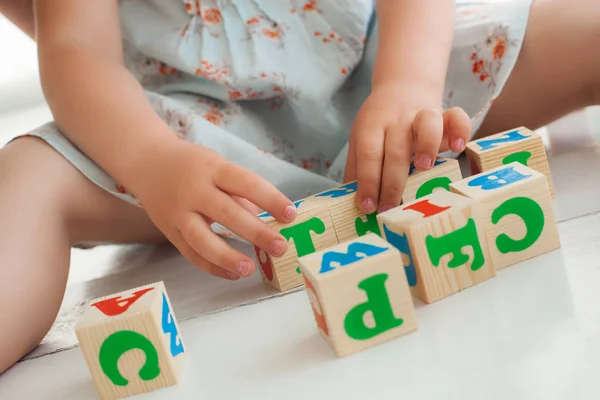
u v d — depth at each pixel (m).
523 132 0.84
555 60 0.95
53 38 0.99
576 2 0.95
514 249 0.66
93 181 0.91
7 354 0.74
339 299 0.57
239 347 0.65
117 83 0.93
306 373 0.57
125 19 1.08
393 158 0.76
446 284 0.63
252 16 1.04
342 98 1.08
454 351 0.54
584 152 0.94
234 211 0.73
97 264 1.09
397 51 0.90
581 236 0.68
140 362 0.60
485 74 1.00
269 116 1.08
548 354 0.50
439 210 0.63
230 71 1.02
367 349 0.58
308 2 1.04
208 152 0.79
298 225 0.75
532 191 0.65
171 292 0.85
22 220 0.82
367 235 0.63
